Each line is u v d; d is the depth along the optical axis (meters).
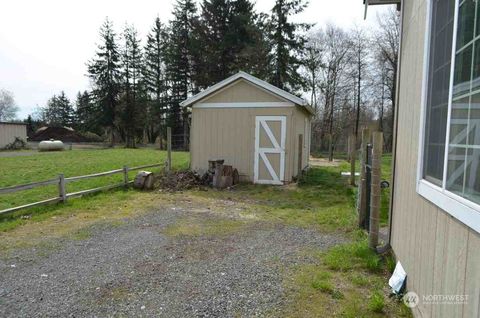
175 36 27.88
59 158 17.31
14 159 16.56
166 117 29.02
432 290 2.20
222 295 2.98
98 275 3.41
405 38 3.48
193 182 9.13
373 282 3.22
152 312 2.69
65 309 2.74
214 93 9.91
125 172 8.62
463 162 1.76
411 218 2.87
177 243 4.46
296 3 22.42
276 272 3.48
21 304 2.82
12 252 4.08
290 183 9.50
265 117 9.58
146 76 32.78
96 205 6.69
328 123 27.94
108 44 32.81
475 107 1.62
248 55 22.48
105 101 33.16
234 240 4.61
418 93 2.80
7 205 6.47
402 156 3.40
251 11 24.02
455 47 1.86
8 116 54.44
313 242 4.50
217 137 10.01
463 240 1.68
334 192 8.31
